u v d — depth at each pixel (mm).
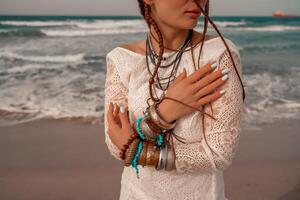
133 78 1526
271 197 4316
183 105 1336
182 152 1377
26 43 20828
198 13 1368
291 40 26453
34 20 39594
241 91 1400
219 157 1354
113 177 4828
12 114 7402
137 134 1402
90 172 4973
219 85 1338
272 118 7086
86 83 10062
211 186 1528
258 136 6230
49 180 4777
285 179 4750
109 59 1607
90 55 16125
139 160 1394
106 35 26312
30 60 14688
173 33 1466
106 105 1598
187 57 1465
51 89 9367
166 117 1352
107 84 1604
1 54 16297
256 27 37875
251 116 7188
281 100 8234
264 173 4910
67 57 15445
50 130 6594
